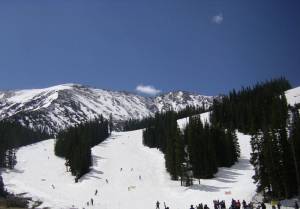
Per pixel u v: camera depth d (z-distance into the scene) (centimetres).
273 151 6875
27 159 15438
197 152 9950
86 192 10056
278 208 5597
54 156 16062
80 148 12688
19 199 8644
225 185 8900
